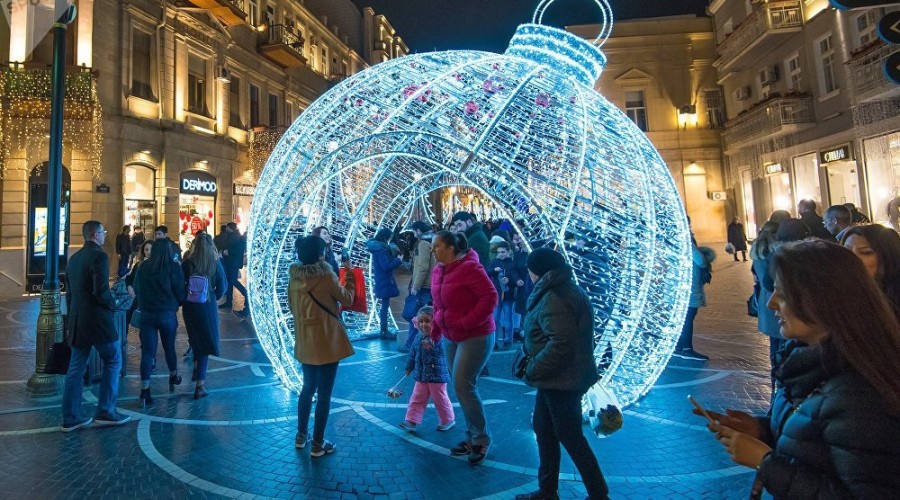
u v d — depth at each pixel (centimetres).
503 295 705
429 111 490
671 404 471
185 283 526
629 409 461
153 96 1717
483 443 362
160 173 1703
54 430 427
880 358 120
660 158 531
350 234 780
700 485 327
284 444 398
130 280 641
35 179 1409
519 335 771
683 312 496
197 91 1925
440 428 423
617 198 453
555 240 423
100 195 1493
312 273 378
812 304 130
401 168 897
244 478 341
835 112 1753
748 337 731
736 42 2222
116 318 579
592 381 292
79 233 1447
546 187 441
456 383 364
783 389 159
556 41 543
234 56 2141
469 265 360
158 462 365
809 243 141
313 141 570
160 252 502
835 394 126
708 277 636
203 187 1880
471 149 434
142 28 1673
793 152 1991
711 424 173
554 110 472
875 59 1477
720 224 2572
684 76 2628
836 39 1736
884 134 1553
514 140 460
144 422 445
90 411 479
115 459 371
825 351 131
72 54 1449
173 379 525
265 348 545
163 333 517
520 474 347
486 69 508
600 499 280
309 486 330
